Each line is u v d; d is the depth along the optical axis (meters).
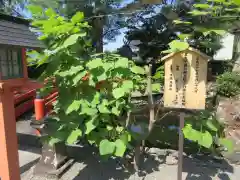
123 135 2.44
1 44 1.48
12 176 1.88
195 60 2.02
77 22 2.27
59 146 2.74
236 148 3.09
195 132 2.21
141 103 3.11
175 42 2.02
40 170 2.68
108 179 2.60
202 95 2.04
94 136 2.44
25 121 4.93
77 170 2.80
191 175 2.69
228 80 5.11
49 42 2.30
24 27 1.95
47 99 3.52
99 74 2.22
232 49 6.88
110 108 2.38
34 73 2.82
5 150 1.81
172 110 3.10
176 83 2.09
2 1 6.20
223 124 3.02
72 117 2.42
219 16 2.34
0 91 1.69
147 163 2.99
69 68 2.32
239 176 2.68
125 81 2.33
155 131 3.89
